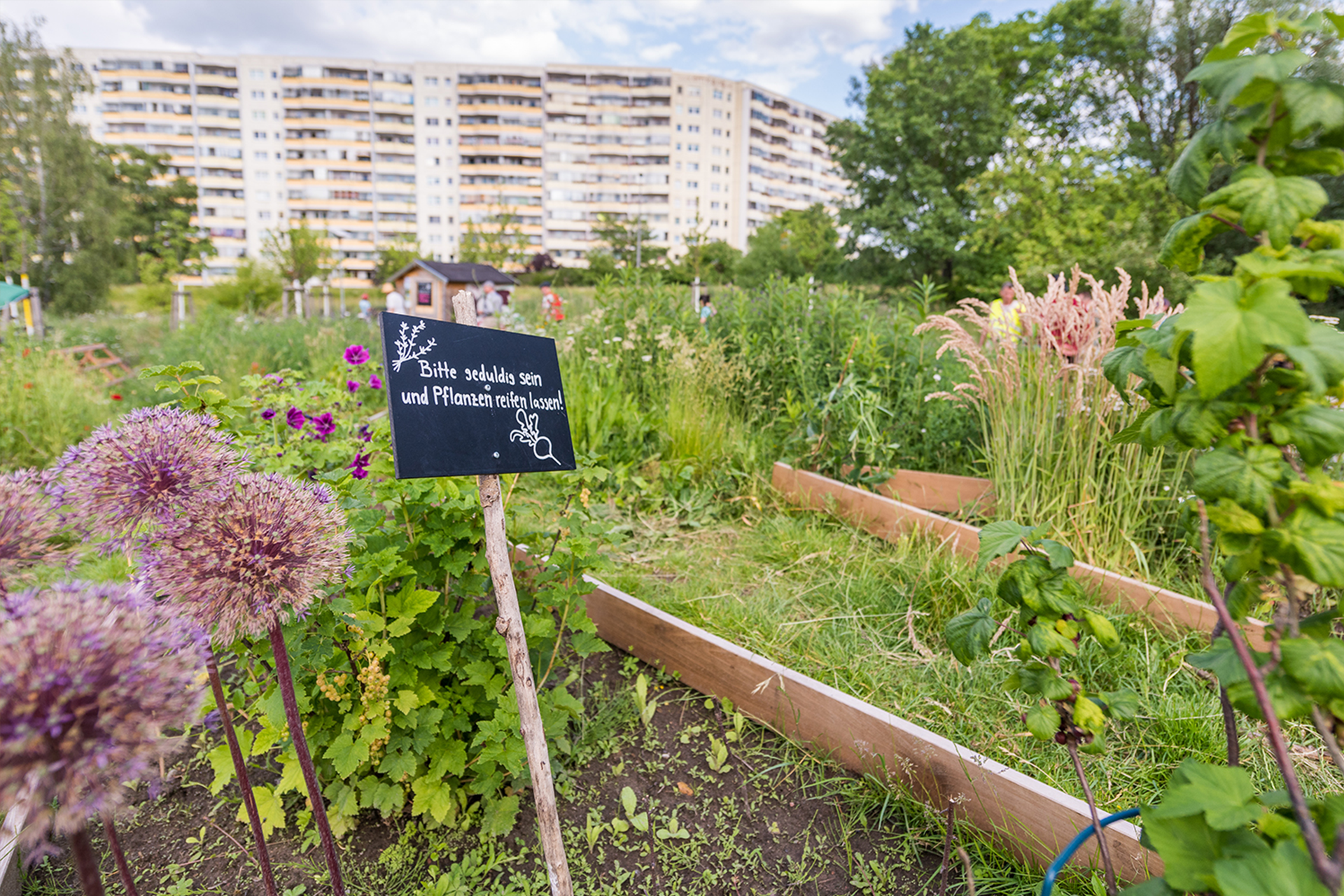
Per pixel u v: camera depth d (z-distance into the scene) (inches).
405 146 3521.2
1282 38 34.7
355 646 74.3
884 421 180.2
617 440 183.6
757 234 1541.6
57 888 71.9
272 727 76.3
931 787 80.4
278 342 386.3
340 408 179.0
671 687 107.1
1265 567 36.7
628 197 3737.7
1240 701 38.2
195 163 3388.3
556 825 63.8
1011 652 98.8
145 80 3307.1
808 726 92.4
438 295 947.3
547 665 94.8
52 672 31.2
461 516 86.3
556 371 76.0
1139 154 779.4
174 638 38.5
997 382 144.9
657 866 77.9
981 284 951.0
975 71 999.6
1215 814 35.5
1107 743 86.0
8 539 42.2
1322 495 33.3
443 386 64.1
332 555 53.8
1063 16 975.6
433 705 83.4
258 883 73.8
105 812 36.4
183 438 52.7
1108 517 131.1
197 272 2090.3
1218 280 34.9
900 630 114.0
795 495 169.0
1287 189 33.0
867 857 77.8
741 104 3900.1
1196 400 37.1
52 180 888.9
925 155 1053.2
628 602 112.7
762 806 85.6
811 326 219.6
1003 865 74.1
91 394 257.0
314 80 3393.2
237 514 48.6
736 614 116.3
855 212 1073.5
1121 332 43.6
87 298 915.4
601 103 3676.2
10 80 860.0
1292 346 30.7
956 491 154.0
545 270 1841.8
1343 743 38.1
